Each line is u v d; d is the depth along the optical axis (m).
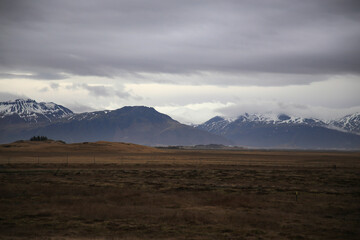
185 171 63.22
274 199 32.59
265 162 96.06
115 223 23.47
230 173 59.75
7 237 20.14
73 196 33.62
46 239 19.70
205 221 24.03
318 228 22.64
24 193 35.09
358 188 41.44
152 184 43.66
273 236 20.73
